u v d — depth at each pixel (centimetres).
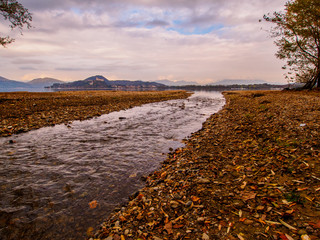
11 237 434
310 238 334
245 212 440
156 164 854
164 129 1566
